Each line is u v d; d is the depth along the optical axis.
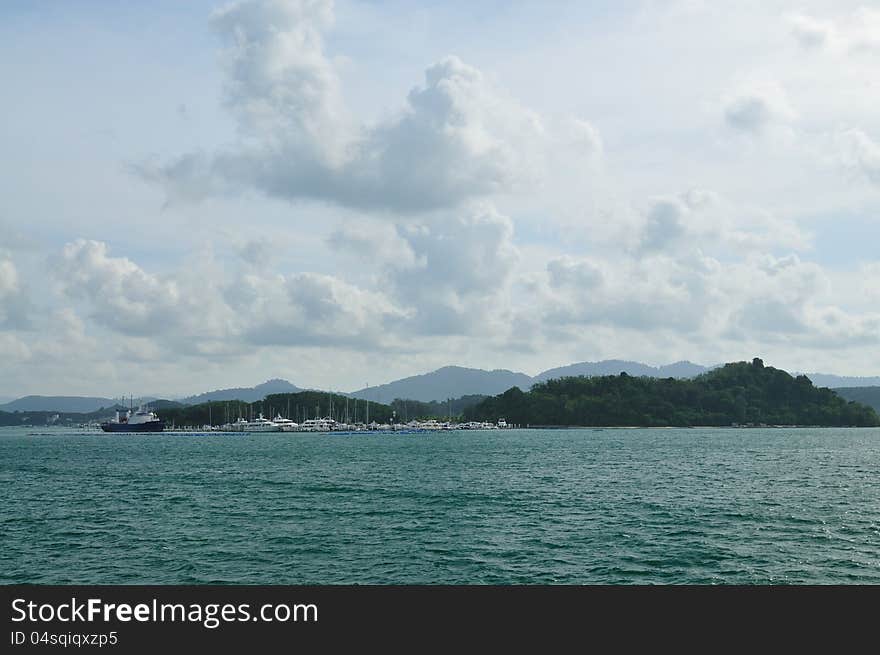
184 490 98.88
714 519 67.75
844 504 78.12
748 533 60.53
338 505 80.50
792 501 80.94
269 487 101.56
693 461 152.12
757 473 119.88
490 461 157.38
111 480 117.00
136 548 57.16
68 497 92.25
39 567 51.38
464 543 57.59
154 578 48.06
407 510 75.94
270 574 48.59
